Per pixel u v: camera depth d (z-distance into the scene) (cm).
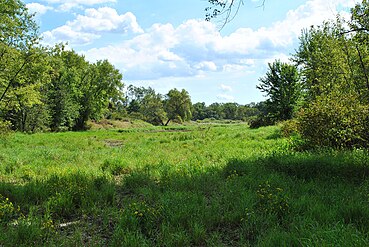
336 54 1180
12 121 3784
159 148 1747
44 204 645
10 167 1089
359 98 1005
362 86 1048
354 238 390
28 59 2333
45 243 443
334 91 1162
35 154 1440
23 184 855
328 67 1263
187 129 5531
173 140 2369
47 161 1245
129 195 752
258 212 537
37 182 788
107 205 644
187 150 1582
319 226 449
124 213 550
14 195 697
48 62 2592
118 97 6031
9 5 2233
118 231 478
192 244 465
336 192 632
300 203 556
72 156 1384
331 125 1041
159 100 9181
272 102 4006
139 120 8219
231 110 15812
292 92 3881
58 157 1357
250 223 494
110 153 1569
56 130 4597
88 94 5597
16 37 2316
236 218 533
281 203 553
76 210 623
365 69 1022
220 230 513
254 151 1359
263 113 4341
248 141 1886
